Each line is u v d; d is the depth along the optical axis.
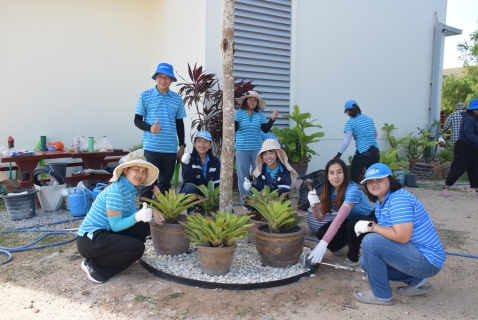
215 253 3.15
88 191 5.24
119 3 7.91
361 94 8.63
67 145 7.52
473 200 6.63
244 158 5.61
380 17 8.77
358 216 3.56
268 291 3.08
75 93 7.54
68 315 2.70
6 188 5.75
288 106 7.50
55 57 7.29
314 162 8.05
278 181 4.34
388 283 2.89
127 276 3.33
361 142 6.07
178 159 5.00
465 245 4.32
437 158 9.89
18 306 2.81
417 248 2.77
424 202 6.47
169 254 3.62
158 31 8.09
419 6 9.44
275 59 7.19
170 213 3.61
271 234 3.34
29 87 7.09
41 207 5.53
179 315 2.71
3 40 6.80
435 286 3.26
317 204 3.74
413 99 9.62
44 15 7.12
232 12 3.66
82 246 3.12
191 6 6.78
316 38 7.77
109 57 7.87
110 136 7.97
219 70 6.66
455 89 24.73
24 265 3.54
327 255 3.95
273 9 7.05
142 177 3.28
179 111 4.80
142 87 8.33
